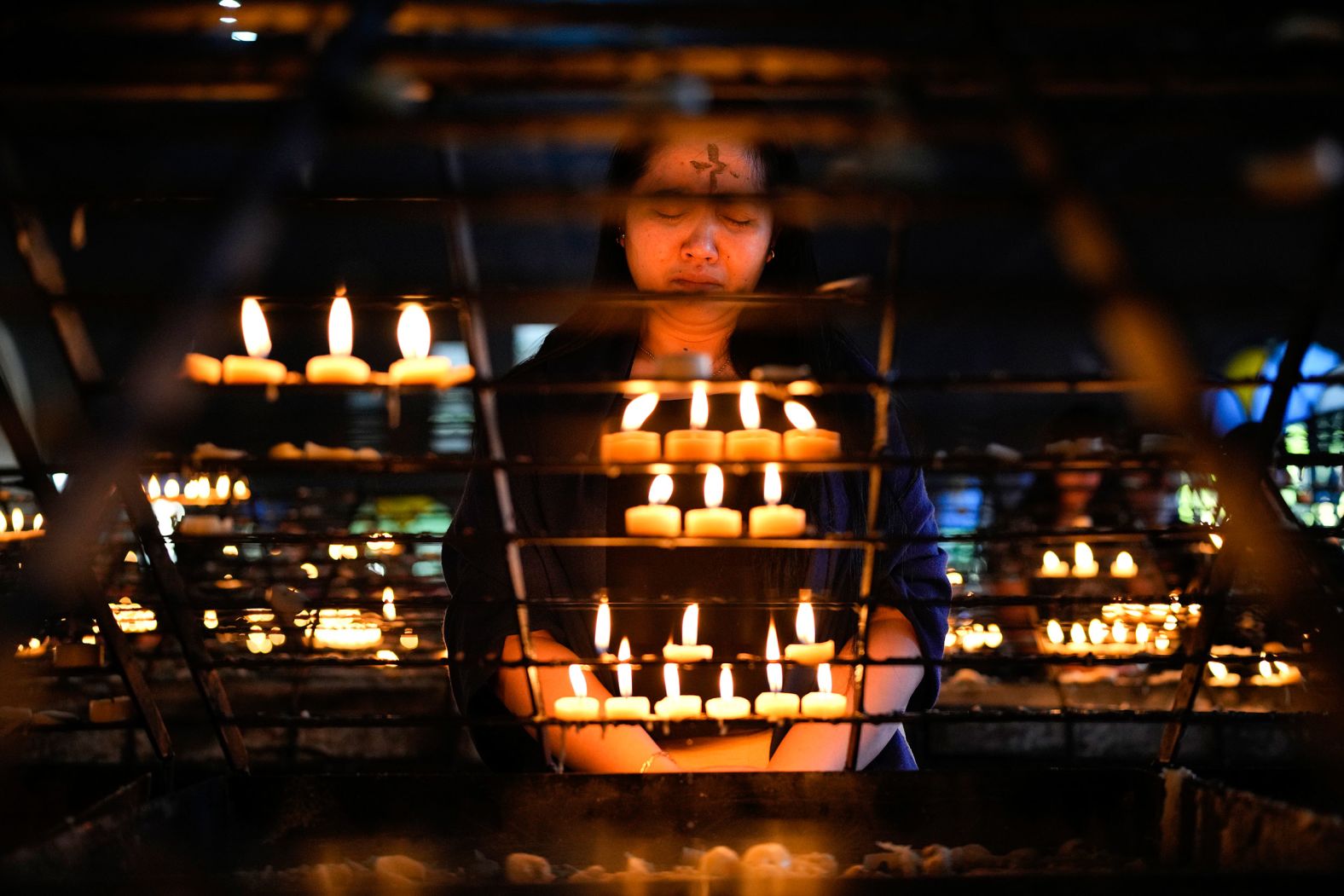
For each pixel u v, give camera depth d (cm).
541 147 107
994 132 94
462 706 187
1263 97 103
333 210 112
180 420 129
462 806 157
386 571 303
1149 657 150
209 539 148
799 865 136
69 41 107
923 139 93
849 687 191
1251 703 355
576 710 157
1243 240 796
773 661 145
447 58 94
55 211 115
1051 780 158
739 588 196
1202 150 511
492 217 108
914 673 198
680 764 189
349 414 315
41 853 111
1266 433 132
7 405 131
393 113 90
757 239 195
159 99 100
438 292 115
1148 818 155
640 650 195
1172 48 109
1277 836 125
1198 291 105
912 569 199
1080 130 97
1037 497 372
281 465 128
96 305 117
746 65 96
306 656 187
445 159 104
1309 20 98
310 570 258
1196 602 148
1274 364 137
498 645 187
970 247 1052
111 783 161
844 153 102
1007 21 99
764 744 194
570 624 192
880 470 134
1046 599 146
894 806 158
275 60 98
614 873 143
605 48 95
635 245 196
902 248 106
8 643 87
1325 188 93
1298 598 135
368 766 374
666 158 191
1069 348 1006
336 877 127
